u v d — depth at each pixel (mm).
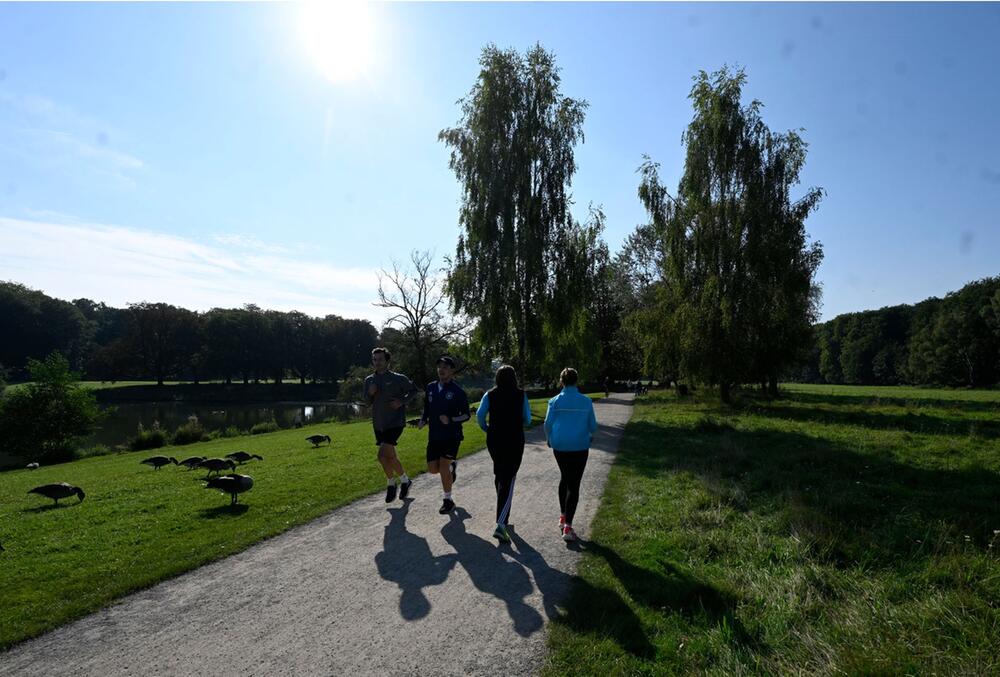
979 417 19203
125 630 3971
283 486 8602
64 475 14742
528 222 21719
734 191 21938
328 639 3756
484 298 21828
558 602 4219
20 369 75938
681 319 21969
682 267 22406
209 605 4359
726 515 6289
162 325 80250
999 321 65438
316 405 68875
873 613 3773
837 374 101875
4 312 75312
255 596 4512
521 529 6180
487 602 4262
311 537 6055
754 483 7934
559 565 5004
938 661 3123
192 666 3453
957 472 8789
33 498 9664
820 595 4113
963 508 6527
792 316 21984
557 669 3264
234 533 6152
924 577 4355
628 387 53719
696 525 6047
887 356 87875
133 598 4531
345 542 5844
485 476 9414
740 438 13359
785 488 7430
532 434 16281
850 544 5113
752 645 3465
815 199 21844
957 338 69000
